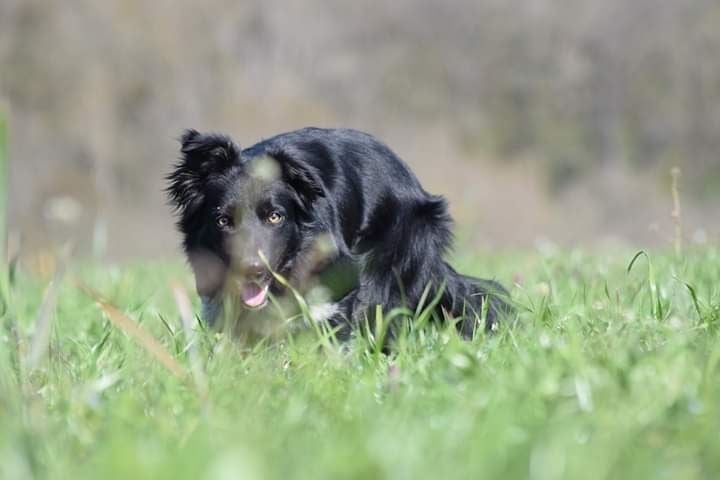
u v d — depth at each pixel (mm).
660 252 18734
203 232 11383
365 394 7348
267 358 8977
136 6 69812
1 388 6715
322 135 11633
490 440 5789
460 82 75562
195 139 11406
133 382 8133
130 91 68500
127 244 57656
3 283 8242
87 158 65312
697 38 75688
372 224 11406
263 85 72188
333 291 11094
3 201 7484
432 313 11492
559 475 5281
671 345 7602
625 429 6051
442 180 70750
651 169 73688
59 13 67938
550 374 6965
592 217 70312
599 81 76000
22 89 66312
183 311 7691
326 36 74625
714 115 74250
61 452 6145
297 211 11172
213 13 71938
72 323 12719
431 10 77062
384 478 5168
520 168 72875
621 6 77562
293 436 6332
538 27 77688
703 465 5664
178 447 6098
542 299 9992
